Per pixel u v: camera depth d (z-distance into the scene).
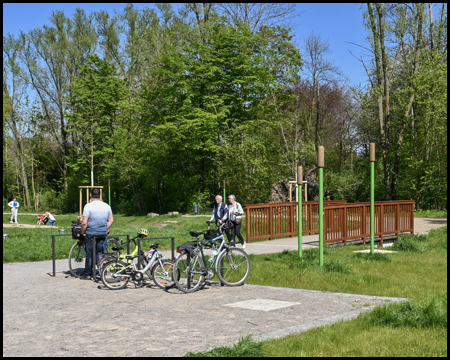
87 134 49.97
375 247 16.19
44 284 9.98
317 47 45.69
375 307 6.58
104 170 49.88
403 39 38.16
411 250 15.30
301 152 42.28
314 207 21.48
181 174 44.78
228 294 8.50
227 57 41.97
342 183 44.19
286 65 44.31
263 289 8.98
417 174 39.56
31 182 63.72
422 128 38.50
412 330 5.69
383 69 37.94
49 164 65.44
